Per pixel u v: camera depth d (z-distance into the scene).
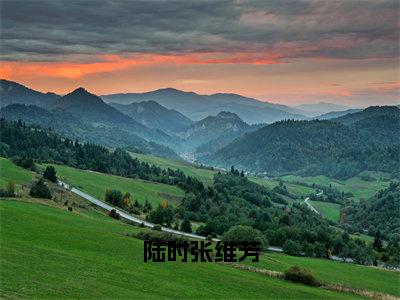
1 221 91.44
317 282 93.44
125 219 179.50
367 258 179.50
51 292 51.69
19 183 198.00
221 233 175.25
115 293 57.19
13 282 52.59
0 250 66.81
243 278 83.94
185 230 177.12
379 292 103.62
